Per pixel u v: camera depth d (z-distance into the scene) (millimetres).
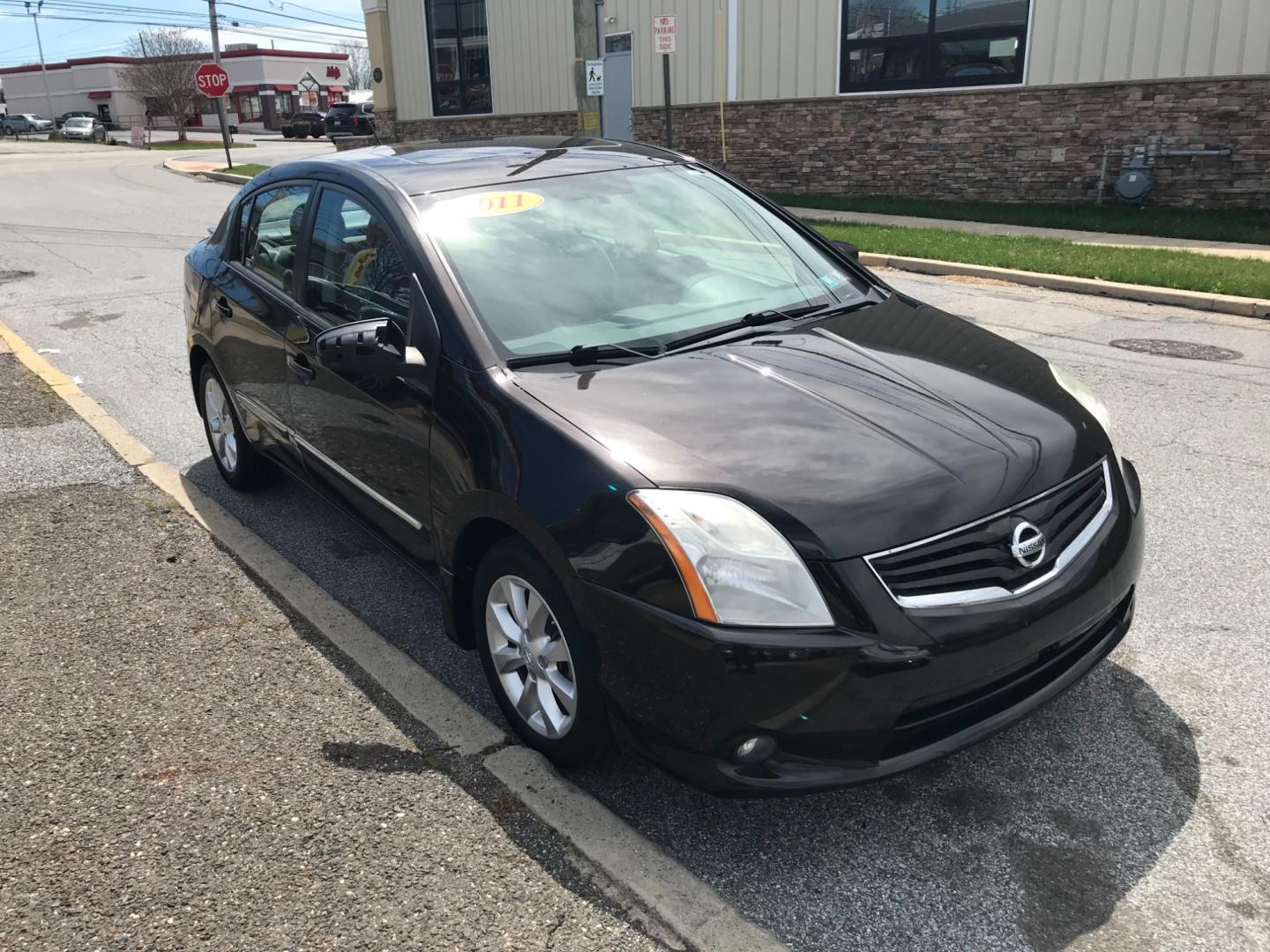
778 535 2479
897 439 2775
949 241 11625
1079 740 3152
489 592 3105
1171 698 3346
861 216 14273
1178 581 4121
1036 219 13148
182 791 2994
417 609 4113
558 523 2715
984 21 14273
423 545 3443
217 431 5340
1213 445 5594
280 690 3514
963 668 2492
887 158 15766
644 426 2814
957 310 8977
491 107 21859
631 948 2408
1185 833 2748
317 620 3965
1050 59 13742
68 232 15156
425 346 3281
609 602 2613
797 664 2404
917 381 3117
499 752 3143
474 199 3709
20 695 3500
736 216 4102
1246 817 2799
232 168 25859
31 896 2600
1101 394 6516
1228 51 12352
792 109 16594
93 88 74062
